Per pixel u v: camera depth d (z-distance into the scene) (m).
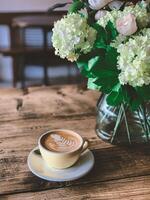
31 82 2.47
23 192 0.65
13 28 2.26
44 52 2.02
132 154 0.78
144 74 0.64
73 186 0.66
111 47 0.68
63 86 1.18
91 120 0.94
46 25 1.83
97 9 0.73
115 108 0.81
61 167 0.69
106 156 0.77
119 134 0.81
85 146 0.73
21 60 2.27
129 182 0.68
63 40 0.68
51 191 0.65
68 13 0.75
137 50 0.63
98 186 0.67
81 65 0.74
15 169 0.71
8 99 1.06
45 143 0.72
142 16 0.68
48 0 1.87
